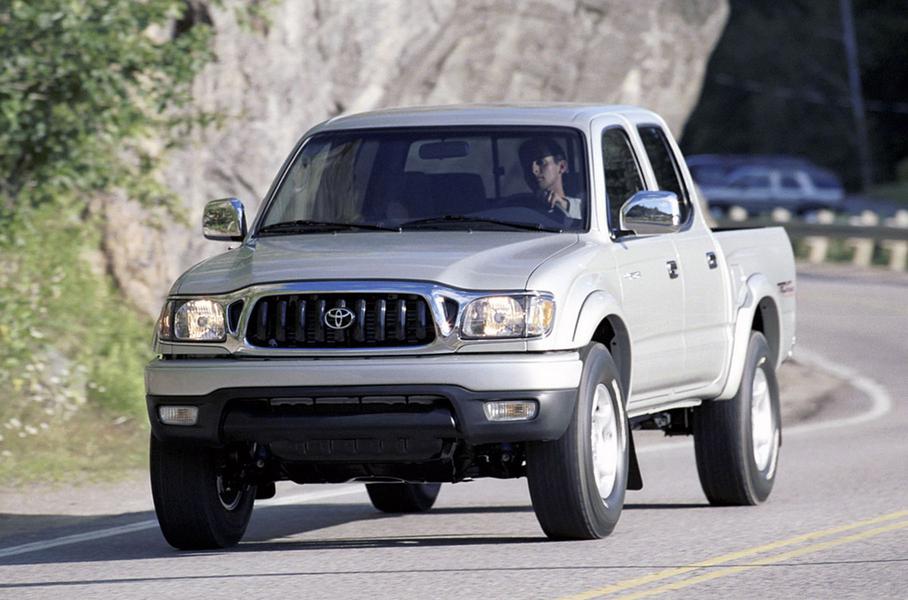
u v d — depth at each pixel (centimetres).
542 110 2852
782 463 3809
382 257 2472
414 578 2262
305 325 2425
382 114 2906
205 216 2783
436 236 2611
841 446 4131
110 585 2275
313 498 3366
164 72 4072
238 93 5481
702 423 3100
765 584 2181
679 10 7838
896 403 5216
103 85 3969
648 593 2120
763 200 15988
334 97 5906
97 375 4600
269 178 5566
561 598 2094
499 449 2552
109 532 2902
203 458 2561
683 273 2905
